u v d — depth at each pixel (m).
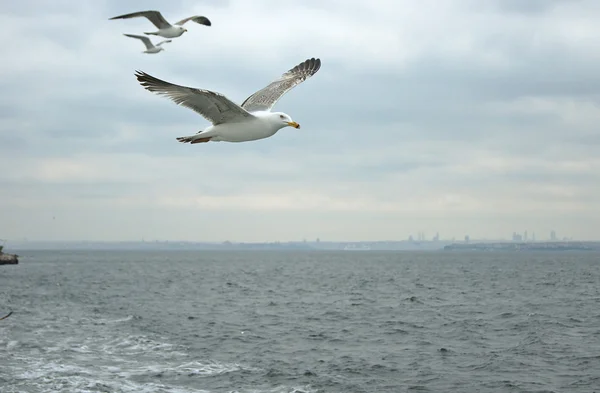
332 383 19.41
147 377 19.88
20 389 18.03
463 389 18.73
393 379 20.00
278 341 27.09
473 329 30.02
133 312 38.69
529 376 20.17
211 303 45.34
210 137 11.80
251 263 156.62
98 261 163.50
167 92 10.73
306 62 13.40
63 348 24.45
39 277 80.00
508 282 68.88
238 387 18.86
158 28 16.22
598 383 19.16
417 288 59.78
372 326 31.58
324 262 165.62
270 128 11.80
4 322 31.80
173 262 163.12
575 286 61.50
